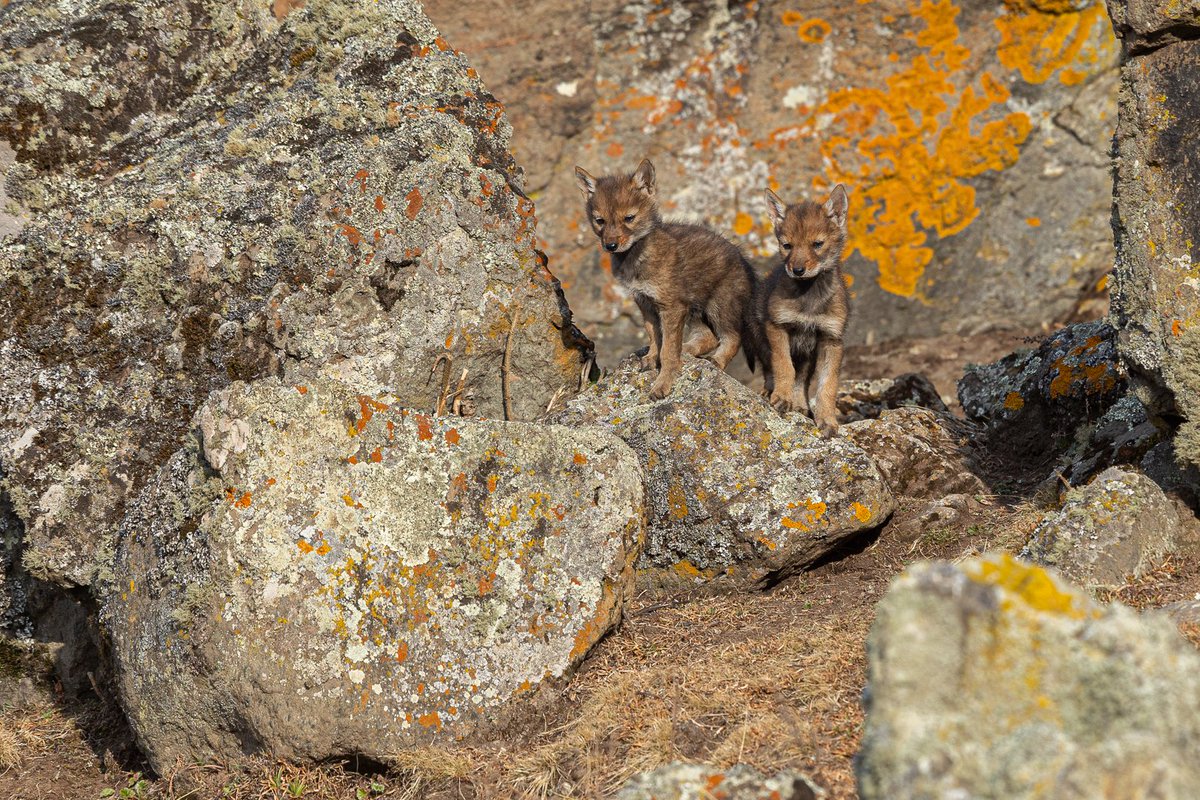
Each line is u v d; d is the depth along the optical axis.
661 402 15.54
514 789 10.71
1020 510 14.59
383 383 15.34
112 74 17.34
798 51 28.28
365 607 11.72
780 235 17.19
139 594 12.34
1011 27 27.73
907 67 27.95
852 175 28.03
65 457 14.36
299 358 14.91
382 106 16.44
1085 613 6.55
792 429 14.92
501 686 11.75
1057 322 27.59
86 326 14.89
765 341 18.16
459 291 15.98
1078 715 6.29
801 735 10.16
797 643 12.05
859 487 14.29
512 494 12.48
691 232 18.28
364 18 17.19
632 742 10.76
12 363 14.67
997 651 6.41
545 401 17.08
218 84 17.67
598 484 12.78
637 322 28.14
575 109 28.52
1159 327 12.73
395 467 12.30
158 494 12.58
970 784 6.20
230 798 11.47
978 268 27.81
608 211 17.48
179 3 17.89
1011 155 27.75
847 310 17.42
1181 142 12.70
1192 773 6.05
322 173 15.50
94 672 15.05
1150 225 12.85
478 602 12.02
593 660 12.55
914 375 20.36
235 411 12.09
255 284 15.05
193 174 15.82
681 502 14.62
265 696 11.40
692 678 11.62
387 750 11.40
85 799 12.81
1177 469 12.98
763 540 14.14
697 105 28.45
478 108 16.94
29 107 16.75
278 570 11.66
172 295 14.99
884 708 6.44
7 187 16.45
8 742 13.84
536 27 28.45
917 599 6.47
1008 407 17.98
